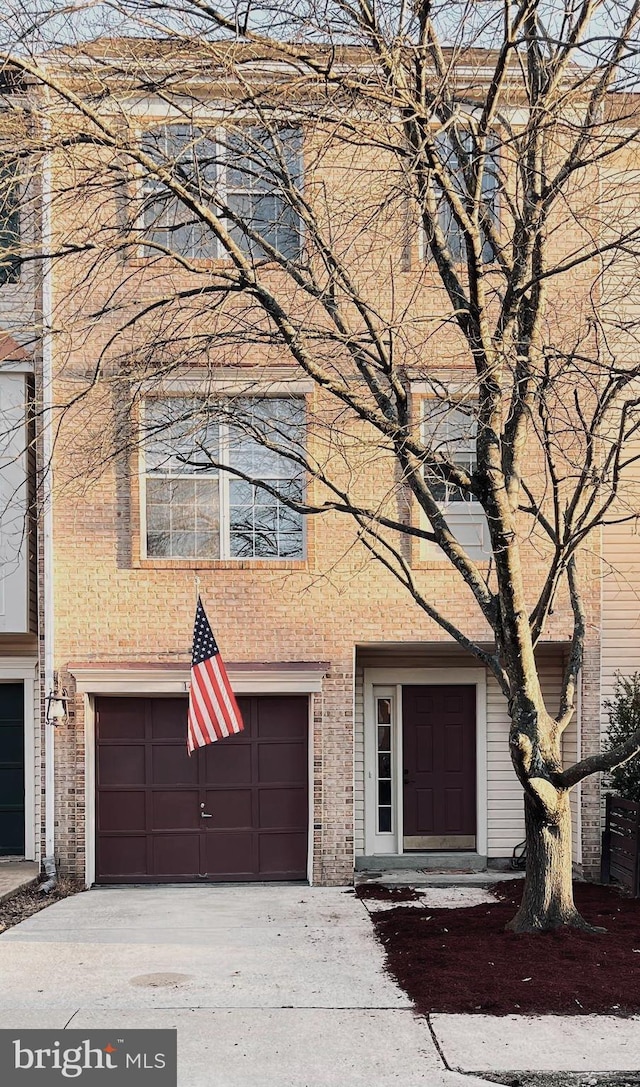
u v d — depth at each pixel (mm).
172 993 7996
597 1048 6812
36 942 9680
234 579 12883
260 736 13250
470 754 14125
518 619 9070
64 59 10578
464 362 12547
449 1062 6570
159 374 9234
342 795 12859
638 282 10867
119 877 12961
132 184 11961
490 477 9008
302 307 11992
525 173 9336
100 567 12789
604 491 10141
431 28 8805
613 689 13297
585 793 12906
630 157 10852
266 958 9062
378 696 14133
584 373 8398
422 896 11859
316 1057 6648
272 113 9328
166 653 12758
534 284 9242
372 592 12969
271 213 12734
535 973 8141
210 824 13117
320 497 12898
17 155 8227
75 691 12742
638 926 9625
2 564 12797
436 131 8117
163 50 8820
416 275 12617
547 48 9633
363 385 12555
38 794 13930
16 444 12844
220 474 13016
